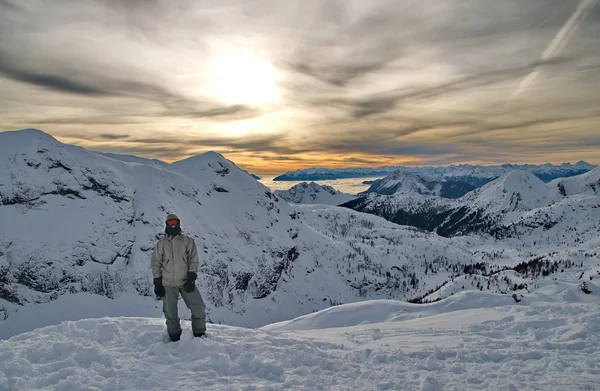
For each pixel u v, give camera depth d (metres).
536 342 8.87
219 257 161.50
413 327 13.19
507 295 25.64
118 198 150.50
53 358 6.18
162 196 173.25
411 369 6.73
